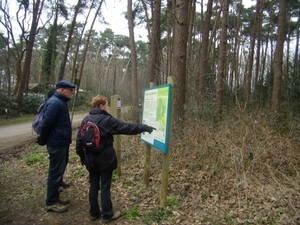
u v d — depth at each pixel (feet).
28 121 49.55
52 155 12.26
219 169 16.42
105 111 11.27
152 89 14.11
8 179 17.28
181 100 22.54
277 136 20.62
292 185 14.38
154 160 18.70
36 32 65.31
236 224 10.99
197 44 64.44
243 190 13.85
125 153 20.58
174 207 12.54
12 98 57.72
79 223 11.57
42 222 11.70
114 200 13.78
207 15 43.45
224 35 33.86
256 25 60.54
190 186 14.93
